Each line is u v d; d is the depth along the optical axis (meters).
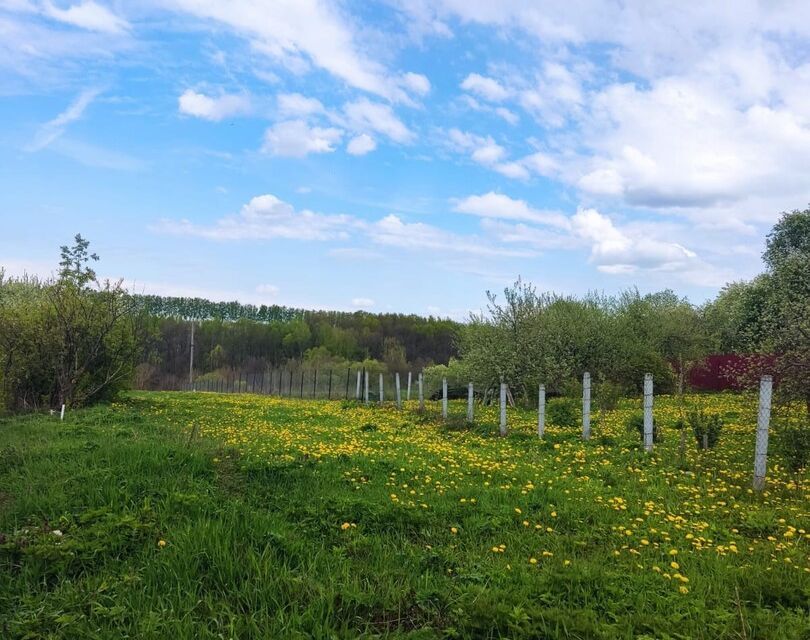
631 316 34.81
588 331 28.22
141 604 4.55
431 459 11.03
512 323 27.67
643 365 29.42
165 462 8.82
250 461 9.39
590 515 7.35
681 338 34.09
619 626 4.26
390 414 22.81
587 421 13.95
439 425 18.19
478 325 29.45
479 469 10.07
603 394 19.11
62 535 5.88
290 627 4.20
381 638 4.09
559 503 7.79
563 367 26.75
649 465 10.68
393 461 10.53
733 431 15.01
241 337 80.62
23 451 9.90
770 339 12.54
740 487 9.02
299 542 5.68
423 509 7.31
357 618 4.41
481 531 6.57
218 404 27.19
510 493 8.28
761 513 7.41
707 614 4.49
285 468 9.19
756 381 12.57
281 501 7.45
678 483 9.34
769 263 33.59
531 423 18.48
